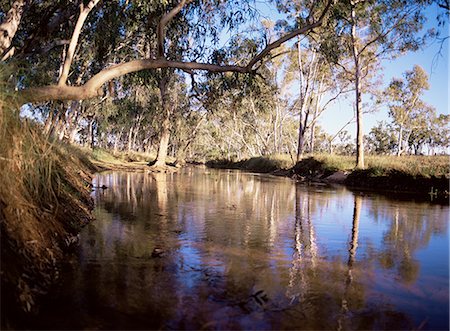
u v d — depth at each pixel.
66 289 3.45
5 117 4.11
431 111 51.84
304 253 5.28
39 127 5.99
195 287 3.72
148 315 3.05
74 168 10.33
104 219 7.09
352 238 6.39
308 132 57.72
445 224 7.90
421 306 3.49
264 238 6.14
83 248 4.92
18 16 10.03
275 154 41.41
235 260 4.75
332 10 11.09
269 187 17.30
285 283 3.97
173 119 34.44
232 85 13.38
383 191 16.03
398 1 19.55
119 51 19.31
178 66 8.11
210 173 30.41
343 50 23.17
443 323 3.15
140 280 3.83
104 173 20.38
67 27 13.89
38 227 4.11
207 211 8.80
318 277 4.21
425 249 5.71
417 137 61.25
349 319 3.17
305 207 10.26
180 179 20.14
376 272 4.48
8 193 3.79
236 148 63.38
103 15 12.92
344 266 4.70
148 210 8.53
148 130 59.72
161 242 5.51
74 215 6.06
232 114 45.25
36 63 15.34
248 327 2.95
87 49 18.59
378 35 21.98
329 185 19.44
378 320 3.17
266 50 8.70
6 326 2.54
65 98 6.85
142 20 12.08
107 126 42.38
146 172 24.80
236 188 16.06
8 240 3.31
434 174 15.34
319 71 33.34
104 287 3.57
